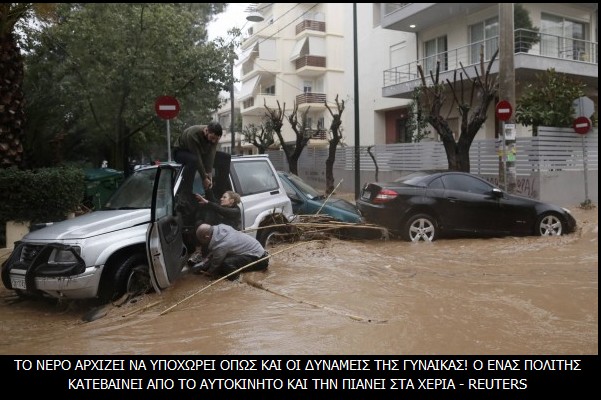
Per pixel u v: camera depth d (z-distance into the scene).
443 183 10.10
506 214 10.14
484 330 4.67
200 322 4.86
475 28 21.41
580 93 16.17
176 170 6.87
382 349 4.20
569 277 6.79
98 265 5.37
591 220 12.59
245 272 6.41
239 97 43.47
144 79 14.65
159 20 14.88
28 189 9.59
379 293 5.82
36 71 15.12
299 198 9.61
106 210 6.65
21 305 5.91
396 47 25.70
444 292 5.92
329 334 4.48
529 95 16.56
